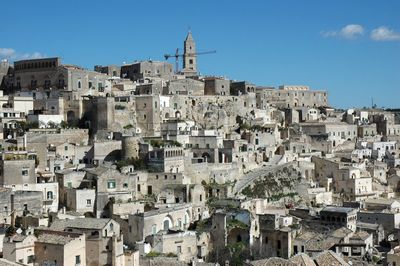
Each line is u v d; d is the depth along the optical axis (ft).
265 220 604.90
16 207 555.28
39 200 572.51
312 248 562.25
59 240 467.52
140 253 530.68
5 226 524.93
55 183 617.62
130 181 646.74
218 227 599.57
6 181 585.63
